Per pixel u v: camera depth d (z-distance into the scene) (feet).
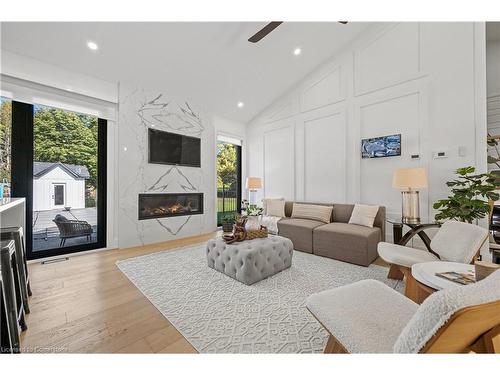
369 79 12.51
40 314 5.70
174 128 14.12
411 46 11.14
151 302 6.30
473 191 8.59
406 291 6.32
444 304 2.04
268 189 17.70
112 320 5.47
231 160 18.79
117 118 11.86
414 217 9.73
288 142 16.43
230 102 16.21
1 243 5.00
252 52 12.39
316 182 14.85
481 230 6.03
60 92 10.06
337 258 9.95
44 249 9.96
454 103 9.98
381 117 12.11
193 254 10.66
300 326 5.25
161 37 10.15
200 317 5.59
